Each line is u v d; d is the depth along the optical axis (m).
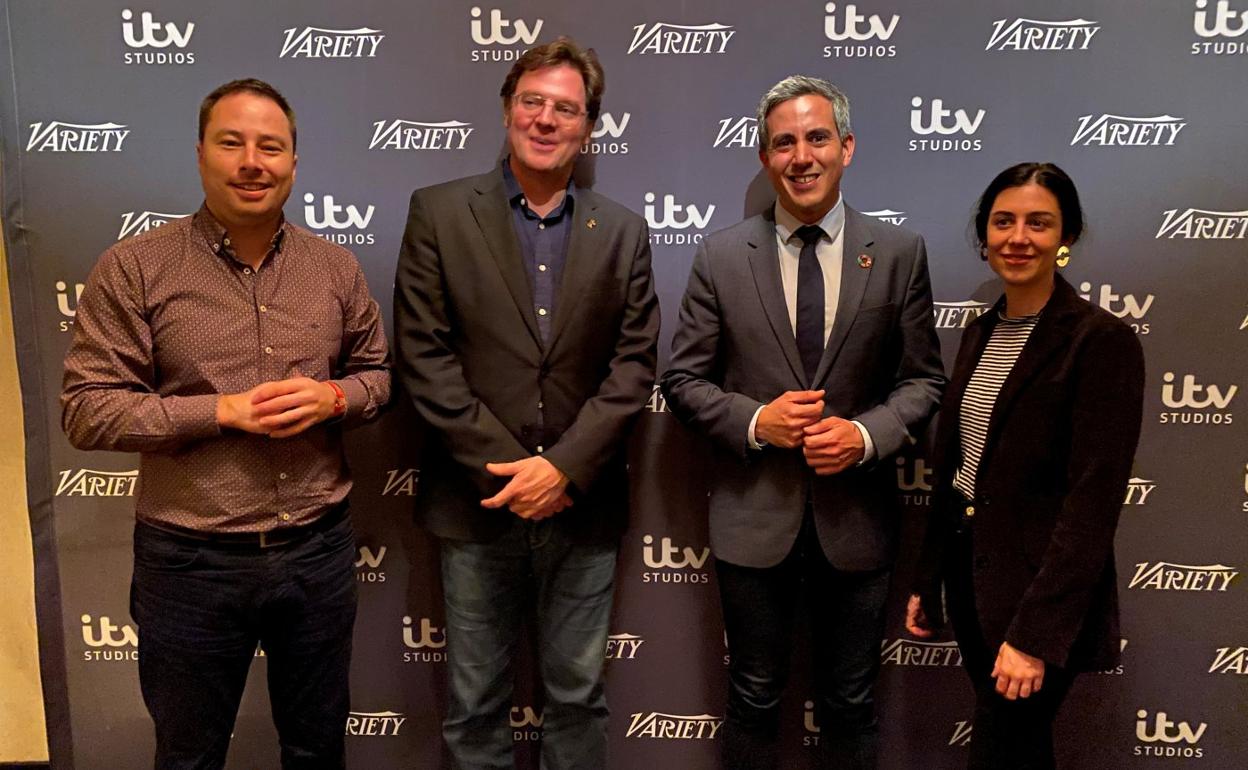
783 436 1.55
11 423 1.95
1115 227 1.86
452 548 1.71
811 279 1.64
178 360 1.41
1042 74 1.82
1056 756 2.04
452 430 1.56
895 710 2.04
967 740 2.03
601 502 1.71
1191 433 1.91
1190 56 1.80
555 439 1.63
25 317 1.91
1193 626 1.97
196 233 1.43
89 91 1.85
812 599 1.82
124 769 2.05
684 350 1.70
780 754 2.05
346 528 1.60
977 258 1.88
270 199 1.40
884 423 1.56
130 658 2.03
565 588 1.73
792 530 1.63
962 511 1.49
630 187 1.88
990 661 1.45
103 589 2.00
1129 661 1.99
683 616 2.01
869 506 1.65
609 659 2.03
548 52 1.56
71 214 1.88
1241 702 1.99
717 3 1.82
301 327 1.47
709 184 1.87
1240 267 1.86
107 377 1.38
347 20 1.83
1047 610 1.30
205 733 1.50
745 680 1.71
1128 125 1.83
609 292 1.63
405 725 2.05
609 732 2.05
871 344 1.61
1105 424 1.29
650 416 1.95
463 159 1.87
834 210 1.65
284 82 1.85
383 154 1.87
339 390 1.49
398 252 1.90
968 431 1.49
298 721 1.60
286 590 1.49
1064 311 1.36
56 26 1.83
